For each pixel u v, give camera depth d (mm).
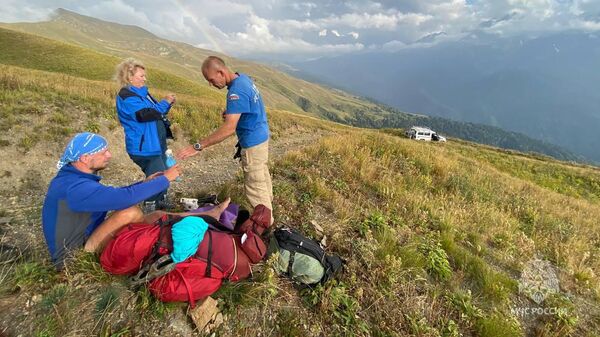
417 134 55406
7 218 5211
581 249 7738
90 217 3793
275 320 3832
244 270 3898
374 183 8602
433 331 4145
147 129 5008
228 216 4590
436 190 9969
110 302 3438
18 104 10148
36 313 3326
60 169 3674
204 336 3490
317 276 4227
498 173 19375
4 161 7453
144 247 3475
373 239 5664
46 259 3969
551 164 34219
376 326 4121
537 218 9586
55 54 56188
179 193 6746
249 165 4828
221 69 4266
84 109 11469
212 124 14297
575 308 5582
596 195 27312
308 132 21297
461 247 6500
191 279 3533
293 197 6738
